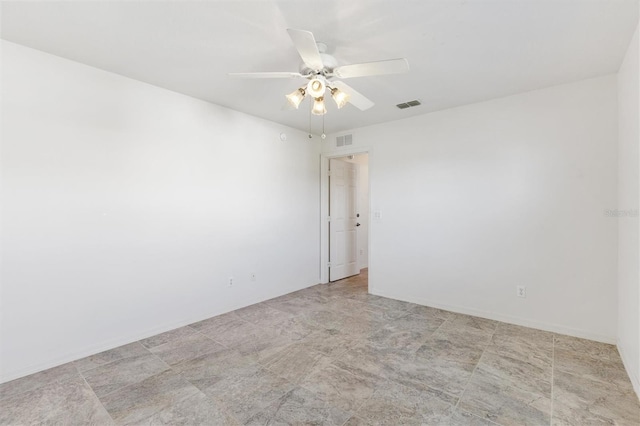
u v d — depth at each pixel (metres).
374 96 3.13
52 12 1.83
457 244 3.50
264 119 3.95
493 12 1.81
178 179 3.09
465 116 3.41
